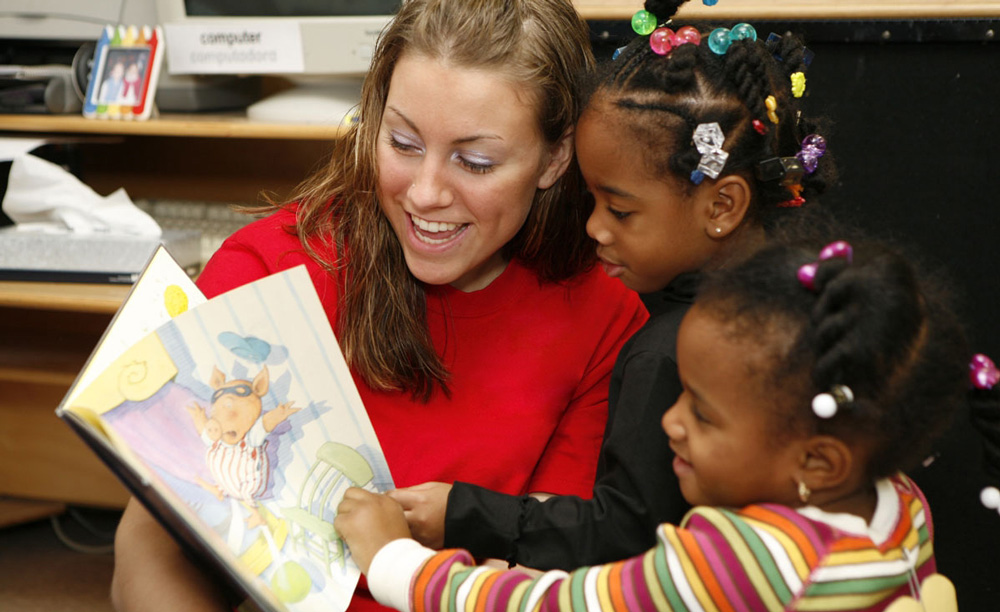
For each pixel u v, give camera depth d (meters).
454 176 0.95
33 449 2.11
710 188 0.93
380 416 1.05
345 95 1.85
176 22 1.81
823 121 1.24
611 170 0.94
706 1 1.04
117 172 2.16
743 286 0.77
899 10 1.35
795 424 0.75
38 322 2.22
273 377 0.88
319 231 1.05
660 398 0.90
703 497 0.82
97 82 1.86
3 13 1.89
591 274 1.12
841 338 0.73
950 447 1.45
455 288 1.07
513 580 0.80
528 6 0.95
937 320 0.78
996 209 1.42
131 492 0.74
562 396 1.10
